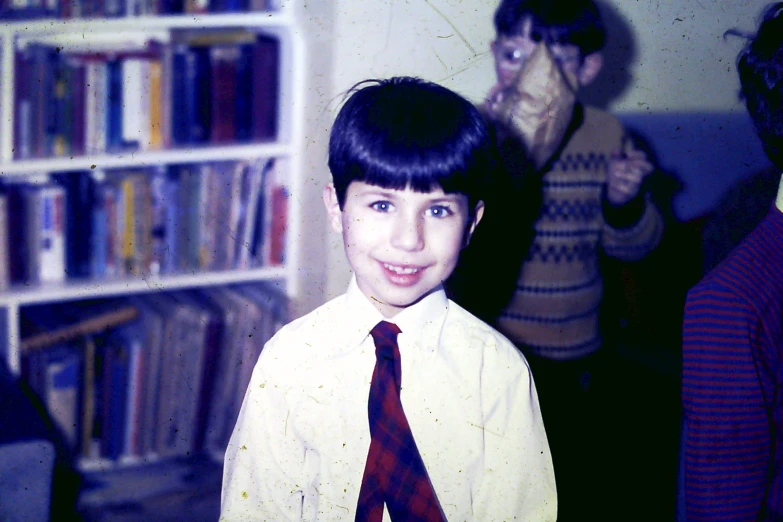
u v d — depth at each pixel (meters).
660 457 1.44
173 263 1.21
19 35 1.14
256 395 1.15
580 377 1.38
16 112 1.17
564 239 1.30
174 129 1.17
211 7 1.12
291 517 1.13
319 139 1.11
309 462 1.13
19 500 1.15
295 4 1.09
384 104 1.06
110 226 1.22
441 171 1.05
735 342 0.92
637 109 1.33
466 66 1.16
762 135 1.08
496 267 1.27
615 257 1.38
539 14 1.18
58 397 1.26
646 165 1.35
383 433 1.11
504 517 1.17
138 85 1.16
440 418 1.13
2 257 1.22
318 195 1.12
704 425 0.95
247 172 1.14
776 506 0.94
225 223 1.17
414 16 1.12
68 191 1.22
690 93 1.36
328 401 1.12
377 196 1.05
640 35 1.30
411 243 1.06
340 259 1.12
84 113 1.18
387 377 1.10
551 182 1.28
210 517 1.27
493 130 1.20
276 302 1.16
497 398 1.17
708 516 0.96
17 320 1.26
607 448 1.41
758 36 1.08
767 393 0.92
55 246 1.24
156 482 1.27
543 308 1.31
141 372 1.25
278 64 1.11
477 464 1.15
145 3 1.13
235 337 1.18
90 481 1.27
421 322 1.11
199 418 1.24
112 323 1.26
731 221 1.43
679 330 1.44
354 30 1.10
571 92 1.26
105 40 1.16
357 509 1.12
